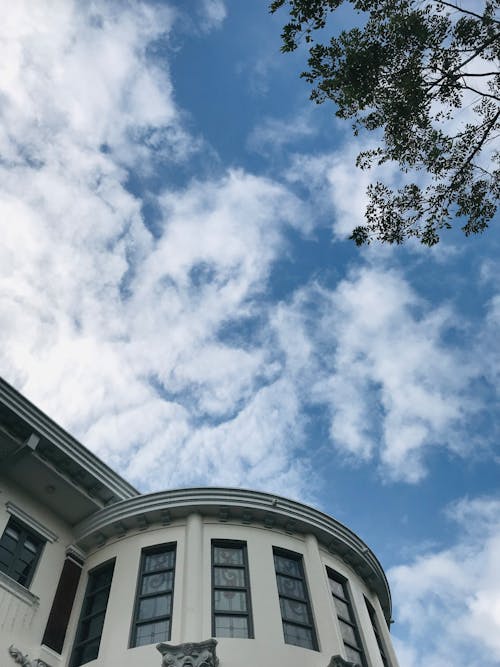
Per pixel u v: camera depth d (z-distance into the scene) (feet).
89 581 53.88
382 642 54.54
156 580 49.83
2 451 54.08
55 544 55.67
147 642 45.16
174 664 41.14
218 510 53.83
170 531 53.01
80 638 49.32
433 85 40.14
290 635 46.96
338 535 56.59
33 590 50.83
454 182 42.93
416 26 39.19
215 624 45.80
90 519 56.95
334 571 54.60
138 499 55.01
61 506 57.67
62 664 47.55
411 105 40.45
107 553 54.54
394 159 43.62
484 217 43.39
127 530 55.26
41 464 54.65
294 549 53.67
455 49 39.34
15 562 51.65
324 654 45.73
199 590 46.98
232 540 52.24
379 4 40.50
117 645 45.32
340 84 41.39
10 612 47.65
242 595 48.44
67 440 56.90
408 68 40.22
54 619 50.01
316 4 39.73
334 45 41.24
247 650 43.47
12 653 45.37
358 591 55.57
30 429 54.39
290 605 49.21
